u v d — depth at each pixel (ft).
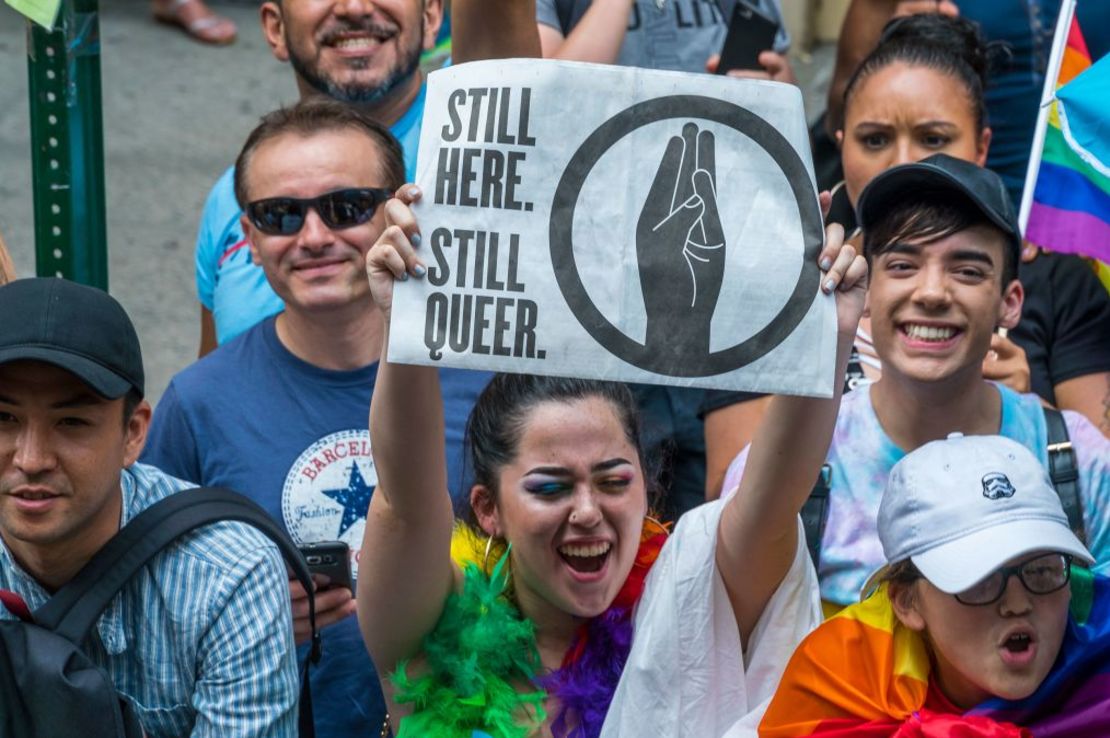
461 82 16.08
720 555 18.17
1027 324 26.13
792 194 16.01
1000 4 30.96
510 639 18.61
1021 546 16.81
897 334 20.79
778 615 18.26
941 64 26.32
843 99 29.99
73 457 17.84
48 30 23.65
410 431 16.93
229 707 18.19
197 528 18.74
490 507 19.17
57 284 18.19
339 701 21.54
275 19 29.53
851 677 17.57
